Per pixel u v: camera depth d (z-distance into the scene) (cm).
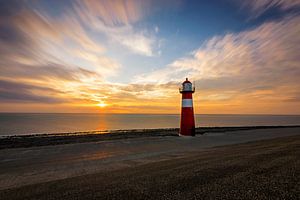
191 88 3434
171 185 731
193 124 3450
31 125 9031
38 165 1519
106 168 1345
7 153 2009
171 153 1880
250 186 654
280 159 995
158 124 10644
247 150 1512
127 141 2853
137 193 680
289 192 585
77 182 927
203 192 638
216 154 1479
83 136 3609
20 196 782
